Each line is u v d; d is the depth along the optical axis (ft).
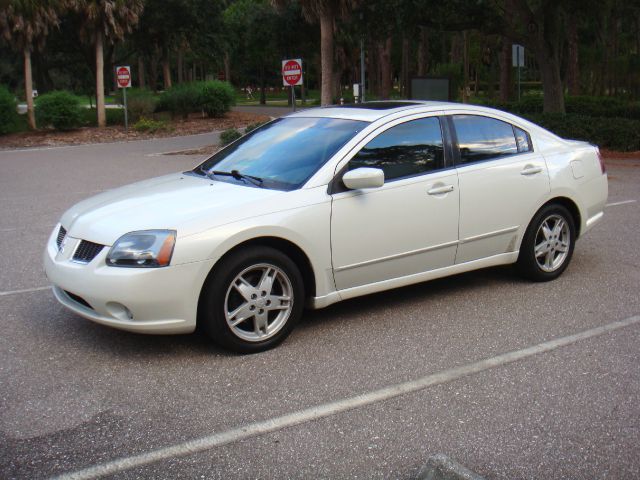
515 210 19.95
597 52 134.92
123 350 16.30
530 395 13.75
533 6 70.79
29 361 15.71
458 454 11.61
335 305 19.52
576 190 21.39
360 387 14.23
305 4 70.33
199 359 15.74
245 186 17.11
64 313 19.06
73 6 99.55
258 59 195.31
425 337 16.98
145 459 11.55
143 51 154.10
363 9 59.47
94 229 15.84
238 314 15.72
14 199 40.11
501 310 18.86
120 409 13.35
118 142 85.97
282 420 12.85
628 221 30.25
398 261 17.95
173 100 115.34
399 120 18.25
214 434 12.36
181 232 15.02
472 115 19.67
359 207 17.02
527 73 214.28
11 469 11.26
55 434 12.41
